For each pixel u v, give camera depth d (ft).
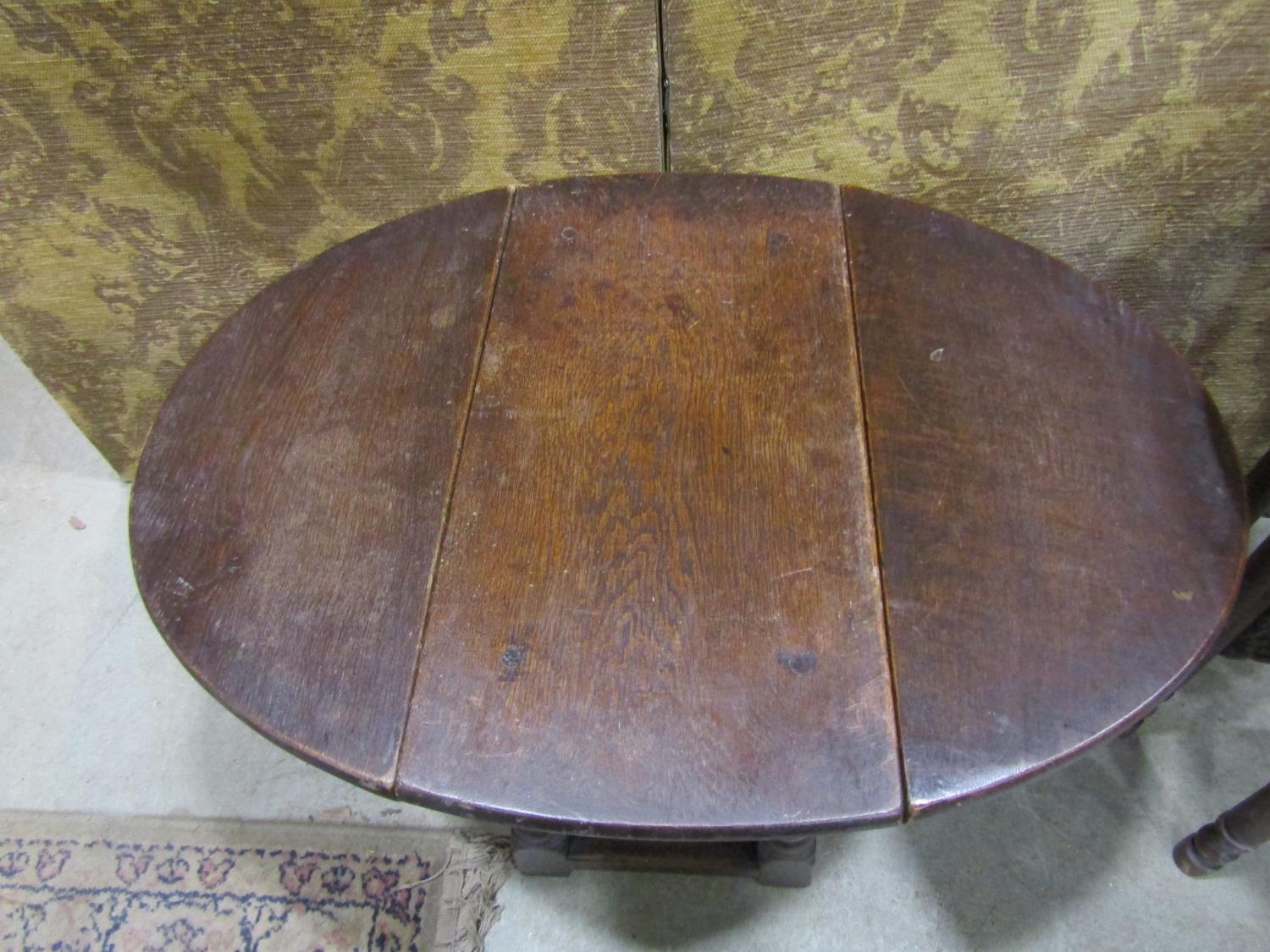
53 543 4.54
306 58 3.13
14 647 4.13
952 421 2.27
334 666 1.89
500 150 3.39
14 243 3.72
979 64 3.01
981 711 1.78
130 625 4.21
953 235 2.76
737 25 2.97
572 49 3.08
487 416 2.34
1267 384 3.95
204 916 3.35
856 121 3.20
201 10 3.01
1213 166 3.23
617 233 2.81
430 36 3.06
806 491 2.15
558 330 2.54
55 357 4.20
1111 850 3.44
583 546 2.07
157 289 3.93
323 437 2.30
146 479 2.21
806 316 2.55
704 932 3.29
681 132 3.30
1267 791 2.93
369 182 3.52
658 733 1.78
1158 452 2.20
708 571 2.02
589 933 3.30
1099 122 3.14
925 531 2.06
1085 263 3.59
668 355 2.47
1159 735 3.72
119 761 3.77
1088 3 2.85
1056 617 1.91
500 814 1.71
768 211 2.86
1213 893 3.33
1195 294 3.65
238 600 1.99
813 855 3.07
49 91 3.22
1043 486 2.13
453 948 3.26
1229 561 2.00
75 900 3.39
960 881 3.38
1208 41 2.91
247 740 3.82
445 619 1.96
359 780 1.76
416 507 2.15
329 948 3.28
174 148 3.41
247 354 2.48
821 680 1.83
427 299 2.63
